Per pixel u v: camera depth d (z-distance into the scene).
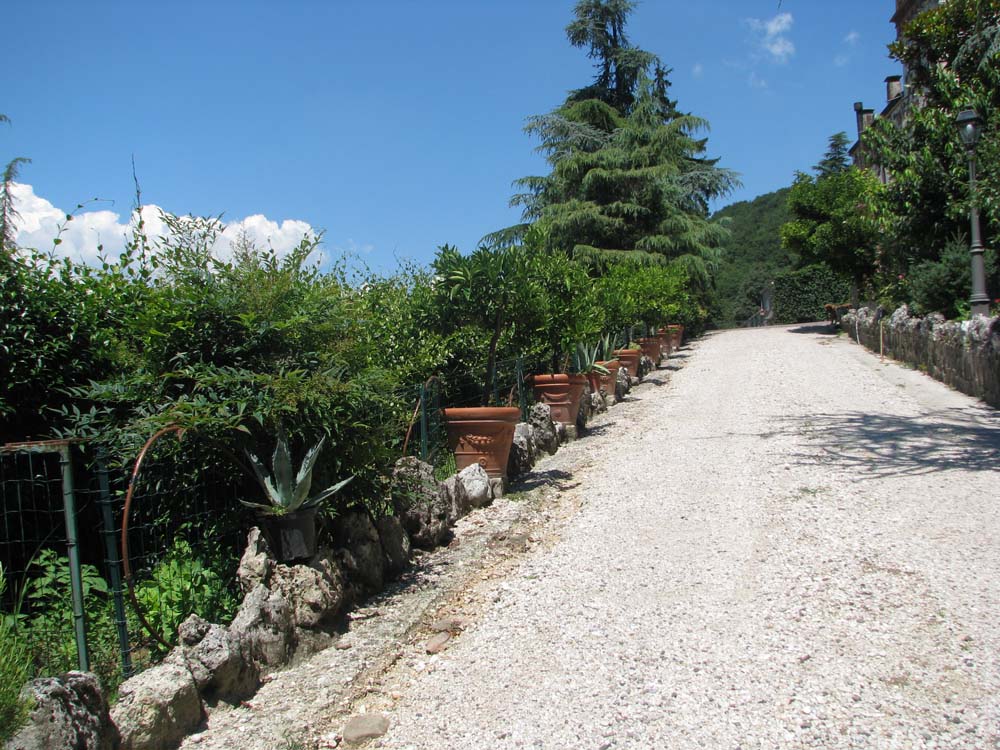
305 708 3.89
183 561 4.71
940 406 12.21
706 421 12.38
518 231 25.50
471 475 7.74
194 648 3.89
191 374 4.70
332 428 5.09
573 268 10.33
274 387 4.73
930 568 5.39
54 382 5.07
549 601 5.28
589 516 7.41
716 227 28.89
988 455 8.71
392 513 6.07
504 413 8.12
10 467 4.93
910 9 28.20
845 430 10.71
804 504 7.23
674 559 5.98
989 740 3.36
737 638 4.51
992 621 4.49
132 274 5.41
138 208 5.46
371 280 9.30
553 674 4.21
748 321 54.41
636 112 26.25
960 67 16.45
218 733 3.66
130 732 3.32
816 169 53.81
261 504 4.77
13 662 3.08
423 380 8.45
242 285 5.24
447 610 5.24
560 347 10.58
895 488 7.58
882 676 3.96
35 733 2.83
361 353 5.80
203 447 4.81
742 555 5.95
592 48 27.95
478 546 6.48
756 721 3.61
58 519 5.05
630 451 10.48
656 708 3.79
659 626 4.75
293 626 4.48
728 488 8.05
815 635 4.48
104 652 4.03
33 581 4.50
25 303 4.91
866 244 26.03
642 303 20.33
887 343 19.38
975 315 13.51
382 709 3.96
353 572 5.28
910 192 16.84
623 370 16.52
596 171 24.06
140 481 4.78
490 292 8.53
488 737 3.63
